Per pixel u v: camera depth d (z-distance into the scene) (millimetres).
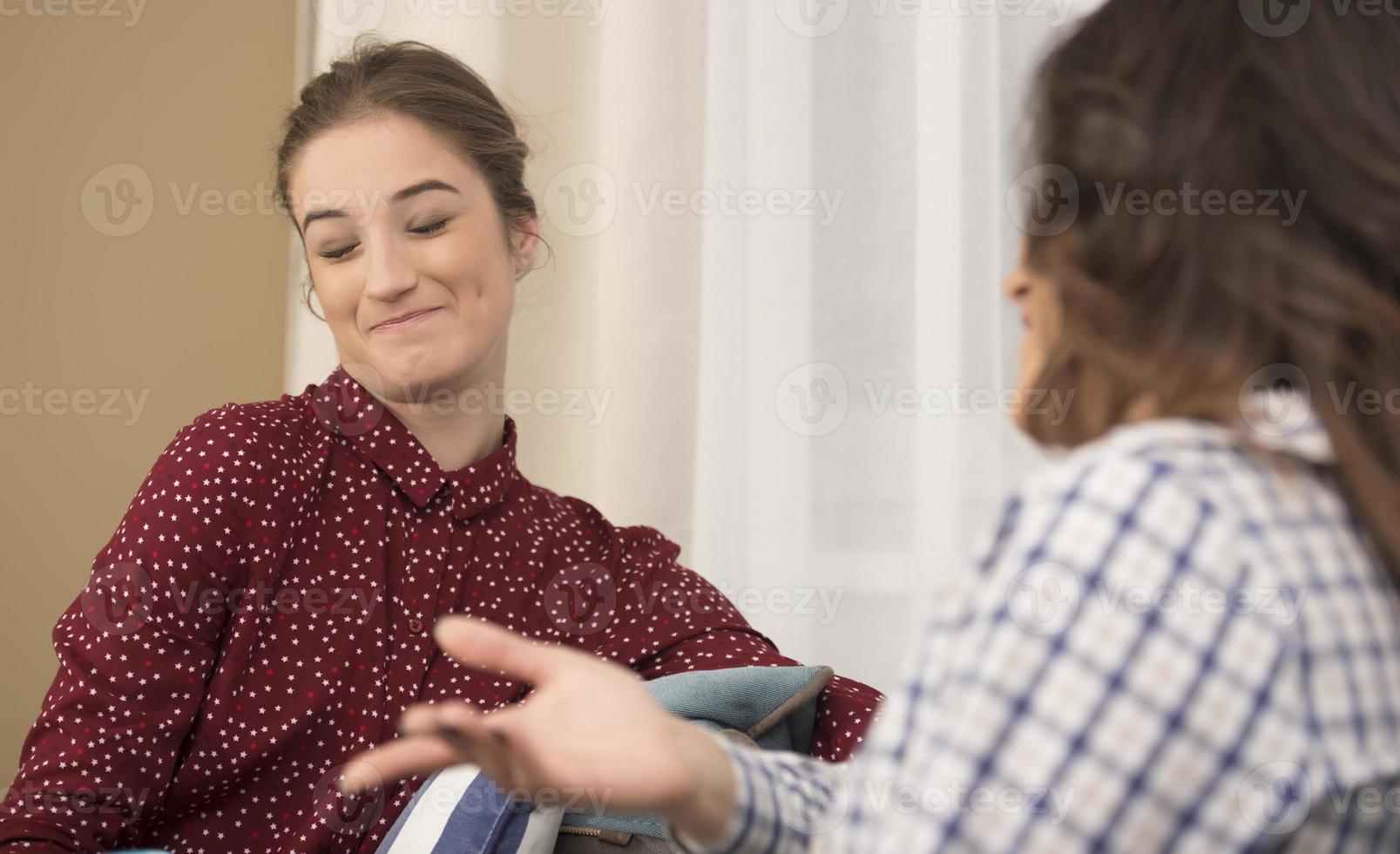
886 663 1759
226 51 1865
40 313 1771
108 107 1810
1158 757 418
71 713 968
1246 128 499
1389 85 495
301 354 1725
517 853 975
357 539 1085
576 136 1809
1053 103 545
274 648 1035
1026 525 460
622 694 504
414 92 1187
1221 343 485
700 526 1762
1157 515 441
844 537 1770
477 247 1168
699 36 1784
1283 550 445
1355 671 443
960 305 1764
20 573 1748
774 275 1784
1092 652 428
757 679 1072
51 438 1771
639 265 1763
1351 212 483
